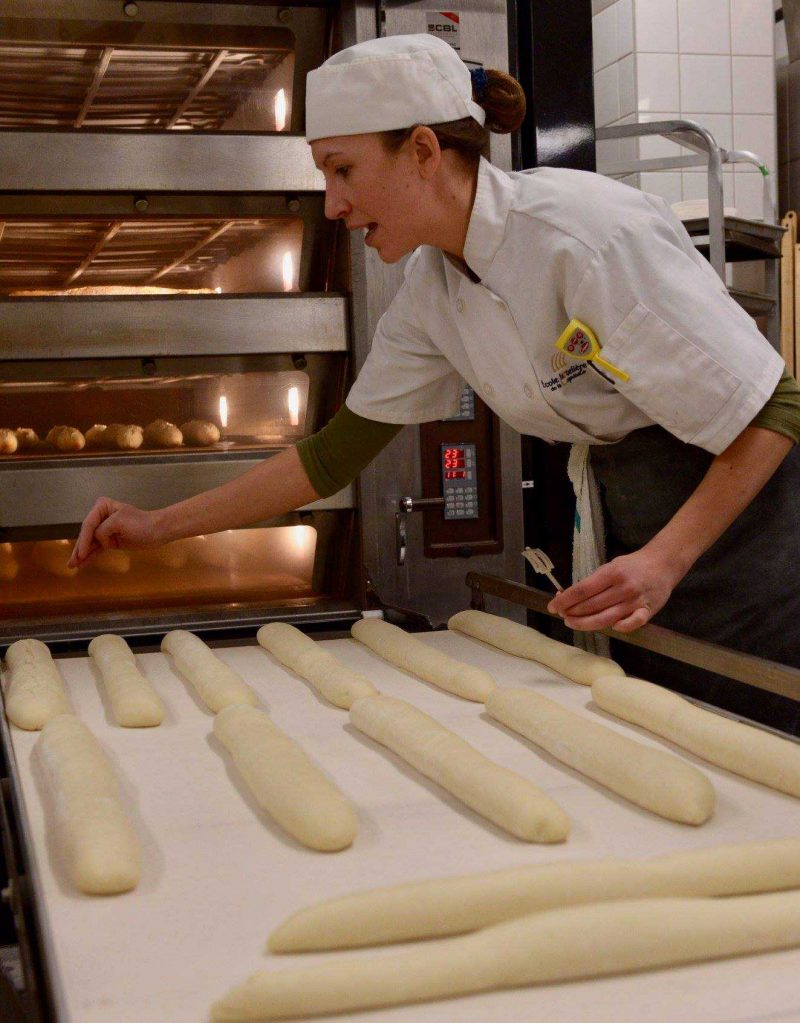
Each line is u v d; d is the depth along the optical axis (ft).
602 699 4.70
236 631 6.88
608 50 14.33
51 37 6.50
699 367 4.68
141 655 6.33
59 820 3.48
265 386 7.39
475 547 7.53
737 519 5.39
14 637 6.54
